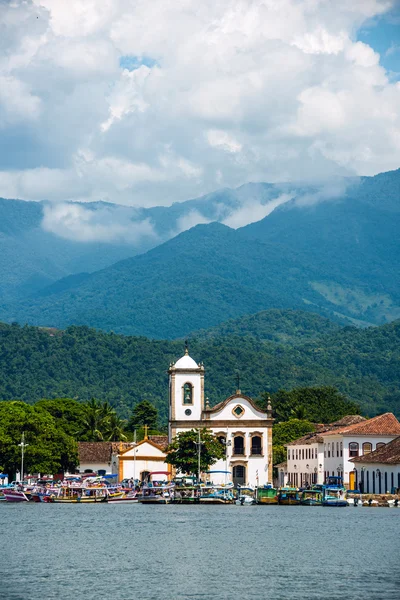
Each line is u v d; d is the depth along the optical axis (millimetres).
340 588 104688
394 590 103625
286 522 175250
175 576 112438
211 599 99188
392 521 176750
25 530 162625
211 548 136625
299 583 107812
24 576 112188
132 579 110375
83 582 108438
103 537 150875
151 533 156625
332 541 143875
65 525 171875
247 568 118000
